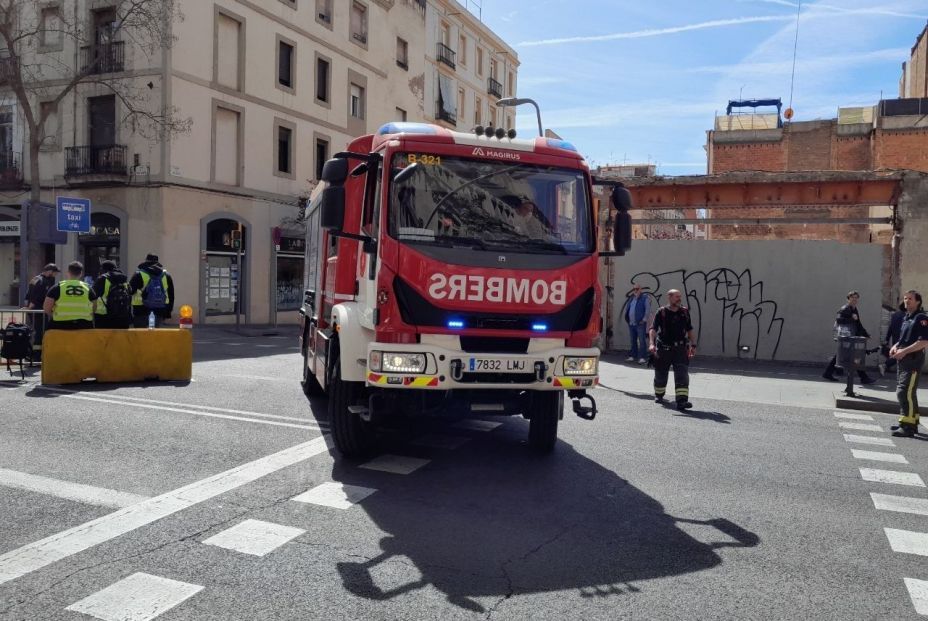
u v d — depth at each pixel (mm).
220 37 26719
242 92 27516
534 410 7031
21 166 26312
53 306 11023
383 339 5898
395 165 6098
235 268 27609
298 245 30766
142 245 24641
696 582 4145
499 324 6023
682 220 17531
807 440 8484
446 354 5836
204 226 26031
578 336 6301
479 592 3916
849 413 10727
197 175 25719
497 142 6395
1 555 4281
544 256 6215
